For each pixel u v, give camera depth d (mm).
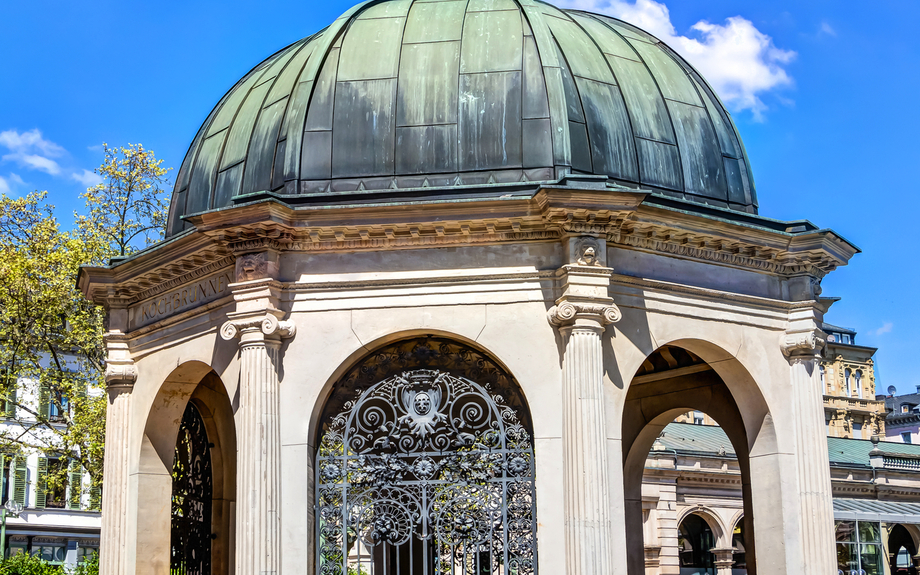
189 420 28156
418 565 31547
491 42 24000
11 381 46156
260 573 20875
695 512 63312
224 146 25625
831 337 108875
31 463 69688
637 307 22688
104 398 44344
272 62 27625
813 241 24188
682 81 26328
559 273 21797
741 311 23969
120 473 25656
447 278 22109
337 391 22594
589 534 20453
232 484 27969
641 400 29297
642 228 22594
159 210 48250
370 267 22375
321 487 22125
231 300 23000
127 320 26516
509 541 21641
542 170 22516
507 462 21938
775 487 23734
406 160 22844
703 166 25062
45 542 70750
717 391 28000
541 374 21656
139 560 25031
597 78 24359
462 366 22594
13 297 44375
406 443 22359
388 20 25141
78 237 46531
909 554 73312
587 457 20797
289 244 22375
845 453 78625
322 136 23234
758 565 23844
